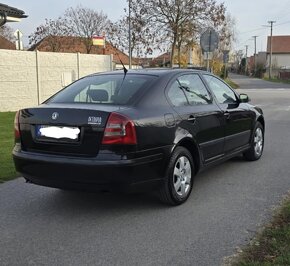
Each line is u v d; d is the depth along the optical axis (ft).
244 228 14.75
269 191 19.07
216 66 148.25
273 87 135.03
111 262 12.50
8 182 21.13
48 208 17.28
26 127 16.62
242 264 11.87
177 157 17.07
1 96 54.19
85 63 65.05
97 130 15.15
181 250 13.17
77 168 15.14
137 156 15.29
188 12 84.64
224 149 20.95
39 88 58.23
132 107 15.99
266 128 39.17
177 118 17.29
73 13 161.27
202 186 20.03
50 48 154.51
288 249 12.62
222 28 90.58
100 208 17.20
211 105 20.17
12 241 14.08
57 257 12.89
